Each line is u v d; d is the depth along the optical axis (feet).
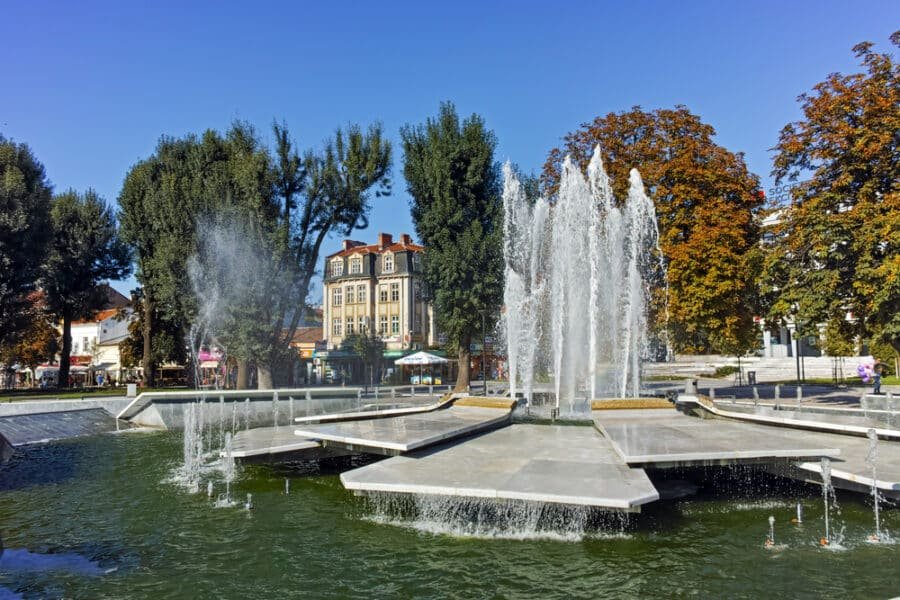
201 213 109.40
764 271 73.31
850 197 67.77
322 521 36.63
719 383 128.57
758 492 41.37
